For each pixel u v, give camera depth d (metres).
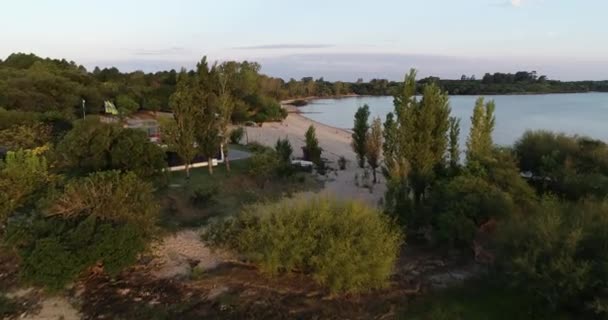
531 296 13.52
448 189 18.52
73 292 15.34
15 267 16.98
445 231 16.98
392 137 24.55
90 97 60.34
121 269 15.92
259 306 14.31
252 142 49.50
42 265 14.55
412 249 18.52
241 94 91.81
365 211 16.14
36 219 16.33
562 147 25.52
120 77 96.38
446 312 13.62
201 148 29.92
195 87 28.83
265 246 15.52
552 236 12.53
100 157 23.17
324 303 14.45
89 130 23.78
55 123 42.84
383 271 14.77
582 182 20.75
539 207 16.11
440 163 23.25
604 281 11.41
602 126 66.62
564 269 11.70
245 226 17.42
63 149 23.50
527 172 25.91
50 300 14.89
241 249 16.72
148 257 18.03
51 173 22.67
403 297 14.81
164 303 14.62
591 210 13.91
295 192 29.06
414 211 19.17
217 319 13.69
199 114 29.09
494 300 14.20
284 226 15.45
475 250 16.64
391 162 24.55
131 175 18.14
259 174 30.64
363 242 14.77
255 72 118.50
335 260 14.38
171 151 31.03
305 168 35.91
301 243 15.13
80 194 16.69
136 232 16.41
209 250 18.72
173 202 24.27
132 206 17.20
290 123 87.88
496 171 20.05
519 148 27.02
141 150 23.89
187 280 16.19
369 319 13.55
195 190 26.05
